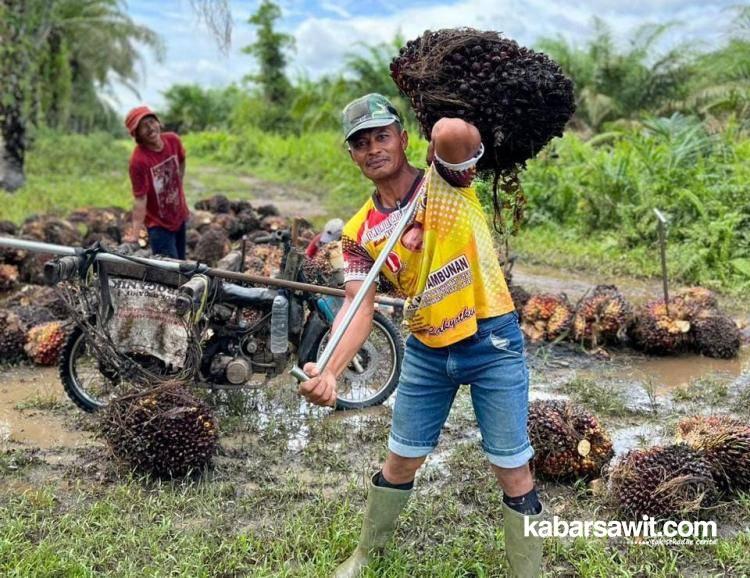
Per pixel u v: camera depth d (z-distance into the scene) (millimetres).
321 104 29656
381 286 5512
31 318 6004
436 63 2434
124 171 23047
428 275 2578
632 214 10000
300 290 4535
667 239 9539
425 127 2568
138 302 4293
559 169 11578
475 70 2422
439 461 4219
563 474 3914
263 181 22281
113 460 4051
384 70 25844
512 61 2434
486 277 2590
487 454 2760
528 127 2520
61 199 14703
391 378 5016
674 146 10688
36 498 3664
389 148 2588
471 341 2627
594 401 5051
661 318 6086
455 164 2404
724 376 5668
